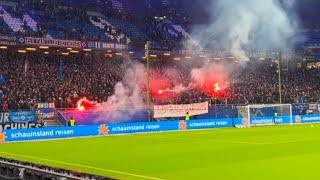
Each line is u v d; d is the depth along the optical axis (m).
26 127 40.12
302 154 22.73
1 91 44.97
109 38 58.31
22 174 14.02
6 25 52.19
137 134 41.16
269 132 39.69
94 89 50.91
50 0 59.19
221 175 16.81
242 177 16.25
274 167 18.42
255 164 19.48
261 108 54.41
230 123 50.28
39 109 41.78
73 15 59.56
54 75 50.41
